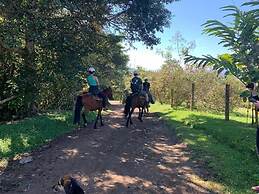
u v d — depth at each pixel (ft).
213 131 50.37
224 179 30.89
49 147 43.83
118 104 149.69
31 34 53.11
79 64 61.98
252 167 33.14
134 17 82.69
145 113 85.40
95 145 45.29
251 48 28.81
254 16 27.43
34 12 53.47
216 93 88.48
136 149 43.50
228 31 28.73
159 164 36.70
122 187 29.99
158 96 115.24
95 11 64.39
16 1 52.21
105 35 81.56
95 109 58.90
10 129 50.14
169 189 29.40
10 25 50.67
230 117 73.05
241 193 27.30
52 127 54.44
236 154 37.99
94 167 35.60
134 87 65.98
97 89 59.11
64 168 35.19
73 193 23.12
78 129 58.13
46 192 28.99
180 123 63.10
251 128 51.90
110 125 64.18
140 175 33.14
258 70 28.40
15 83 61.62
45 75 62.28
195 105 93.09
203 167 34.76
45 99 84.23
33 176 32.86
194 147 42.55
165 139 50.21
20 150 41.11
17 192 28.96
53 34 57.06
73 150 42.24
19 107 67.46
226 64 29.09
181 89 97.55
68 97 85.87
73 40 59.77
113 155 40.32
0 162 36.94
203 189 29.09
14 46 51.16
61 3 52.95
